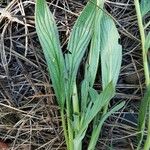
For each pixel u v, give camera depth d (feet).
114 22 1.56
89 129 1.58
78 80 1.60
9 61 1.61
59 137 1.60
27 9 1.62
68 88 1.47
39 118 1.60
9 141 1.63
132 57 1.64
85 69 1.52
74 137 1.46
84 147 1.60
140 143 1.47
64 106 1.58
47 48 1.45
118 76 1.55
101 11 1.50
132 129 1.61
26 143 1.61
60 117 1.60
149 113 1.42
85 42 1.51
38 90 1.61
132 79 1.63
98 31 1.50
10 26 1.60
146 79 1.48
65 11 1.61
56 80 1.46
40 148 1.61
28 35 1.60
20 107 1.61
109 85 1.25
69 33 1.61
